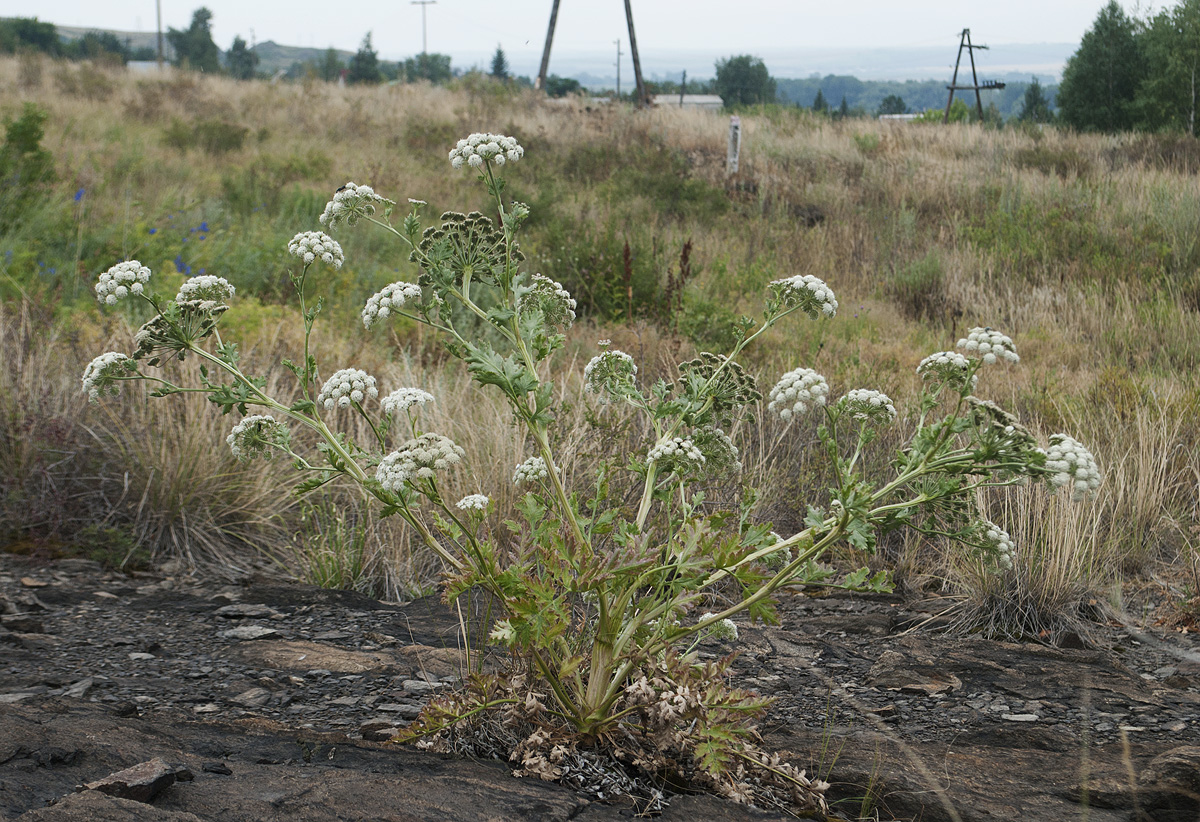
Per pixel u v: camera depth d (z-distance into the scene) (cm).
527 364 232
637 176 1551
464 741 243
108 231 890
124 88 2209
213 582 423
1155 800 230
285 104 2238
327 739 244
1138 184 1465
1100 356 864
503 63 10394
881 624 400
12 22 5850
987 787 241
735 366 260
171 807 187
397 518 450
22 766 200
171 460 461
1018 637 385
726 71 9312
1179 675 340
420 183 1478
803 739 272
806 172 1750
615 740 237
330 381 239
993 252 1195
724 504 454
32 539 438
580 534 237
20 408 469
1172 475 532
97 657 316
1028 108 4925
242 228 1067
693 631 233
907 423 580
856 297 1108
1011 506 452
